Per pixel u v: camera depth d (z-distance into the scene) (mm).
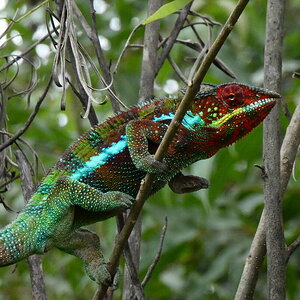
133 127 4891
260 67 9055
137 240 5527
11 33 8812
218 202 8328
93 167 5004
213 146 5098
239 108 4984
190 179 5289
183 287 8039
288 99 7434
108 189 5035
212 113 5004
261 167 5109
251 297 5152
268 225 5012
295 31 9734
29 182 5605
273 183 5066
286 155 5320
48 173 5094
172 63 6098
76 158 5039
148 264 7871
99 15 8969
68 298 8828
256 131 7387
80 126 8781
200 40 6457
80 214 5016
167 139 4543
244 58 9023
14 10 8891
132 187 5078
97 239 5102
